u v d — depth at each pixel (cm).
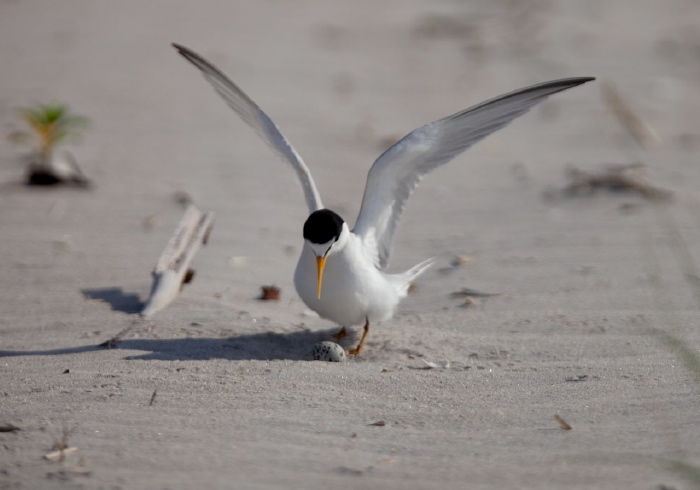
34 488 526
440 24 2998
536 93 888
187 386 716
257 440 602
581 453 576
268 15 3241
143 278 1092
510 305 1010
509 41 2755
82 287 1055
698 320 910
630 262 1133
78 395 695
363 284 852
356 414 659
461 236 1310
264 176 1612
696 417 635
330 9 3362
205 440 600
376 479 540
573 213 1375
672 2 3291
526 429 625
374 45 2786
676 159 1631
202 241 1123
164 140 1811
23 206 1377
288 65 2520
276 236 1300
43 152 1530
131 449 583
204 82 2334
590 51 2591
